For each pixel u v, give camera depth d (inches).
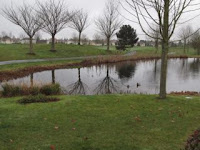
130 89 672.4
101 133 223.5
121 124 247.9
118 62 1487.5
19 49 1574.8
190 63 1517.0
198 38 2338.8
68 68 1122.7
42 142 203.3
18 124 247.0
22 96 427.8
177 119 264.4
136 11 348.5
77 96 400.2
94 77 892.0
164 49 349.1
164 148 190.7
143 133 223.0
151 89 671.8
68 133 223.5
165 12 323.3
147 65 1368.1
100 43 3971.5
